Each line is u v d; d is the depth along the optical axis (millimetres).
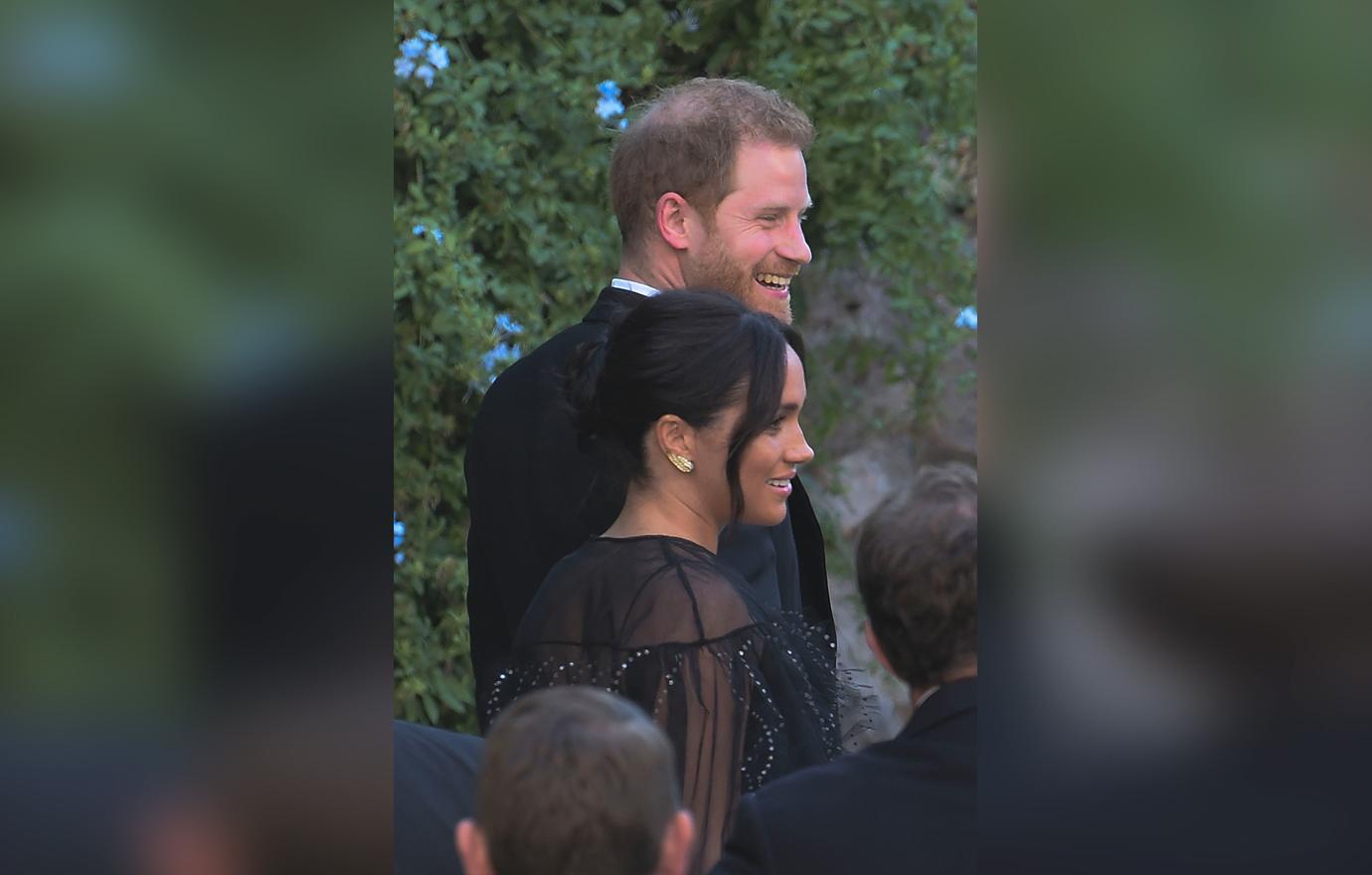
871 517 6320
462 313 13367
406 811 6238
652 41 14984
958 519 6184
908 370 16078
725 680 6297
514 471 7973
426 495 13383
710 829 6105
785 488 6926
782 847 5672
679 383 6680
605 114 14352
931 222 15781
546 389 8023
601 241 14453
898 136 15180
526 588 7895
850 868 5652
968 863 5785
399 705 12969
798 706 6531
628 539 6699
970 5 16000
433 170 13836
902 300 15703
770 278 8898
